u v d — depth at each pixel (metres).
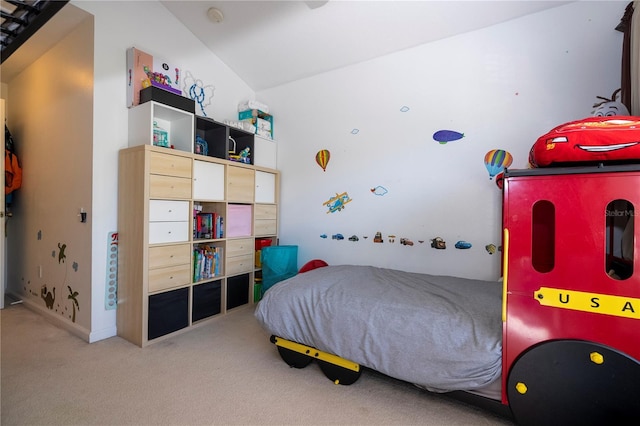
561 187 1.15
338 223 2.99
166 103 2.33
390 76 2.71
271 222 3.27
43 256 2.72
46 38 2.48
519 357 1.21
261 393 1.61
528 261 1.20
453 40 2.42
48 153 2.65
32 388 1.60
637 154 1.04
